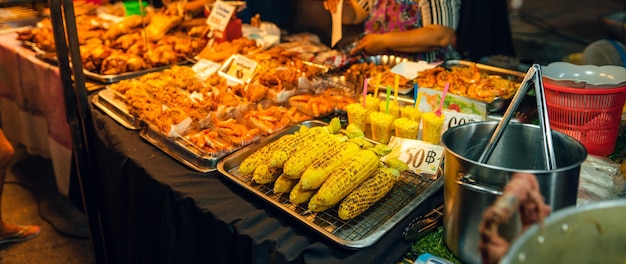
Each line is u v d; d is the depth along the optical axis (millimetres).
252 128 1762
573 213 600
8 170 3463
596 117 1398
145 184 1555
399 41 2480
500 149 1132
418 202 1240
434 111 1671
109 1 3518
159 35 2783
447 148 1003
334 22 2523
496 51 2832
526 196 649
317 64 2445
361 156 1266
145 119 1806
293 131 1710
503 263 544
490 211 640
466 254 1031
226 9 2678
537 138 1073
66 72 2027
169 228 1460
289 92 1988
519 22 4805
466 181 951
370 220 1212
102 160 1975
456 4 2488
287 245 1158
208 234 1344
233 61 2223
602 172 1301
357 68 2234
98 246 2342
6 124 3346
